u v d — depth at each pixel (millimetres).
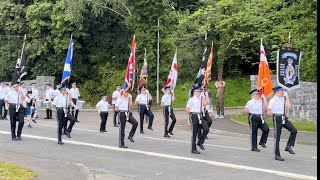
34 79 36625
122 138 14406
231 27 29797
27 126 19922
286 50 14273
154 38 34375
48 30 35781
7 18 35906
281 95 12789
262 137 14453
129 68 15969
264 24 23969
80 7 33031
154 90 34812
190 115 13555
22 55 17031
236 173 10484
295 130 13156
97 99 36312
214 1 31984
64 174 9586
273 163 11812
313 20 19797
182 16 34938
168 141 16031
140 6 34312
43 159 11734
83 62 37344
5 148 13883
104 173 10422
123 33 36094
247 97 35469
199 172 10578
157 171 10672
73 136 16922
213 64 36844
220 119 24062
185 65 36500
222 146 15000
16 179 8516
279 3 20828
